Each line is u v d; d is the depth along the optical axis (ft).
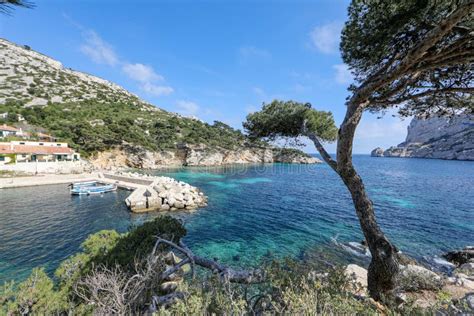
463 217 63.31
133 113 279.69
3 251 40.09
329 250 42.88
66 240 45.39
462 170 200.23
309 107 28.07
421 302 16.94
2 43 360.28
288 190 108.17
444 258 39.01
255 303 11.31
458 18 8.98
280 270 12.66
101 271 15.42
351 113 17.51
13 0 6.44
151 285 15.06
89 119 213.66
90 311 13.07
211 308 9.32
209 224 58.39
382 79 13.70
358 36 16.38
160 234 21.66
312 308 8.25
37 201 76.48
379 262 17.17
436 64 12.17
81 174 128.06
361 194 18.62
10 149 125.18
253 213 68.90
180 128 258.57
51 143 149.69
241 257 40.09
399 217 63.10
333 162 20.88
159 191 76.28
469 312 9.97
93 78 446.19
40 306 13.80
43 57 410.52
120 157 183.11
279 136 30.81
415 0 12.58
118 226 55.47
